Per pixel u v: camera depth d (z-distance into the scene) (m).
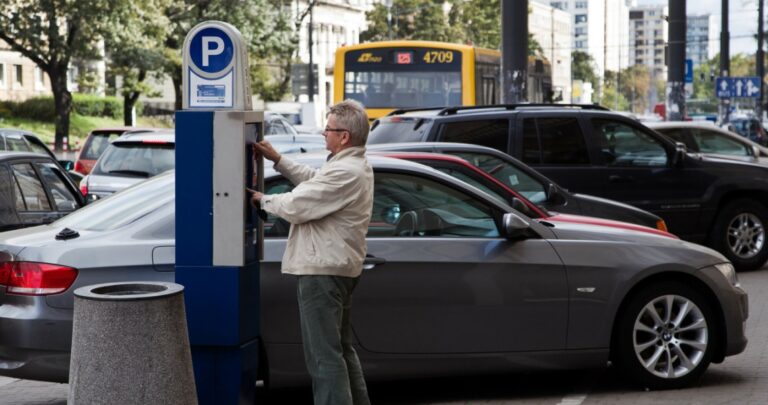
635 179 15.39
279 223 7.93
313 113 52.88
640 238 8.69
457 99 28.17
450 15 107.81
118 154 17.17
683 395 8.55
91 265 7.60
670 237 9.01
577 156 15.16
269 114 32.19
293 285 7.79
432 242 8.10
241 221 6.81
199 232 6.84
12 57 72.88
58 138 55.41
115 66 59.75
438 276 8.05
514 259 8.22
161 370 5.98
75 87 74.44
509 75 21.06
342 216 6.70
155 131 21.17
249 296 7.04
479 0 108.56
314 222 6.70
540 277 8.27
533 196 12.77
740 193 16.11
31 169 11.97
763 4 59.56
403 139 14.81
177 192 6.84
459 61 28.17
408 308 8.01
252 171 6.98
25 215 11.51
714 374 9.34
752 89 47.66
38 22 52.25
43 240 7.86
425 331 8.05
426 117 14.82
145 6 53.66
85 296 5.95
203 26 6.80
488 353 8.19
